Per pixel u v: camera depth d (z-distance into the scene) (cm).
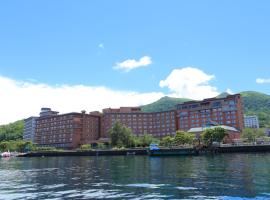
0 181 4266
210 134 14262
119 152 17175
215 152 13788
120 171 5653
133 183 3756
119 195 2898
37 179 4512
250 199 2614
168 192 3016
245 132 18650
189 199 2653
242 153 13025
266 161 7456
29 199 2756
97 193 3033
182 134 17338
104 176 4759
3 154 19912
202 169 5588
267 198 2648
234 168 5619
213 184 3500
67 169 6688
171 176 4484
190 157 11306
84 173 5444
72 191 3186
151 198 2722
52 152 19775
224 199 2631
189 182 3728
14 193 3106
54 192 3141
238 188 3169
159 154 13338
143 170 5744
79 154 18650
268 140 16300
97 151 17912
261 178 3975
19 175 5278
